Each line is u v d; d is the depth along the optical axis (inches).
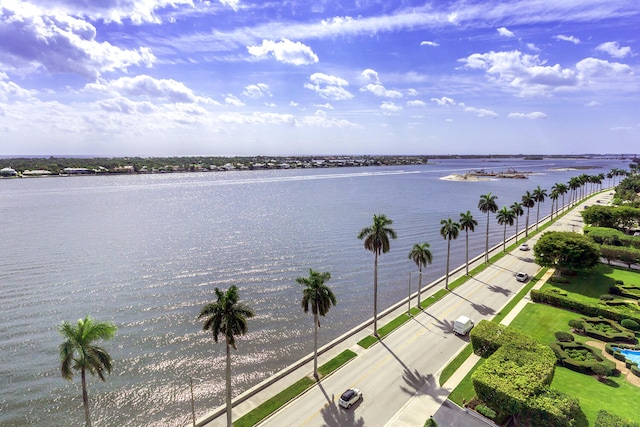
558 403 1326.3
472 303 2689.5
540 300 2647.6
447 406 1590.8
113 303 2709.2
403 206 7130.9
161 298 2802.7
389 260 3853.3
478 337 1807.3
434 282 3161.9
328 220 5748.0
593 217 4372.5
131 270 3385.8
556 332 2105.1
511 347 1689.2
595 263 2950.3
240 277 3257.9
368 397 1656.0
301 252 4037.9
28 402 1726.1
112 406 1718.8
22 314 2522.1
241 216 6033.5
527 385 1413.6
